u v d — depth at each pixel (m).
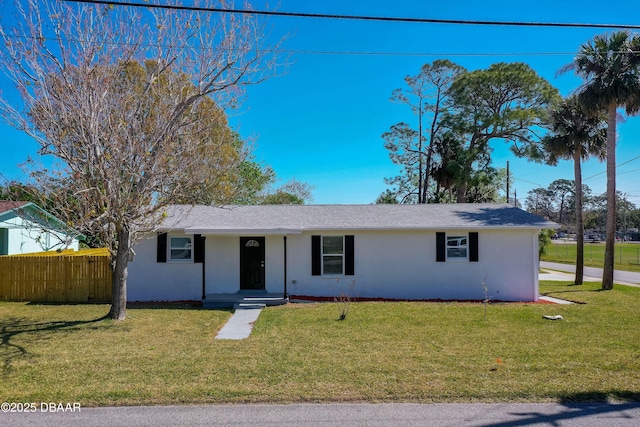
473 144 33.09
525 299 16.36
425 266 16.55
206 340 9.57
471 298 16.47
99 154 10.12
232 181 21.30
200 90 11.55
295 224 16.53
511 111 30.66
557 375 6.96
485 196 37.09
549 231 34.84
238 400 5.96
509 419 5.34
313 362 7.74
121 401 5.93
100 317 12.33
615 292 18.48
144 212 11.17
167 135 11.04
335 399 5.99
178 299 16.23
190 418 5.40
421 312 13.02
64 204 10.74
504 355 8.20
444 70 33.81
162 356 8.17
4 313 13.10
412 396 6.09
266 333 10.29
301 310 13.61
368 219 17.22
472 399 5.99
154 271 16.25
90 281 15.86
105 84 10.36
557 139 22.97
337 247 16.67
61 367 7.46
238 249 16.39
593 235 93.75
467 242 16.64
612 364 7.57
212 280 16.30
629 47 18.88
